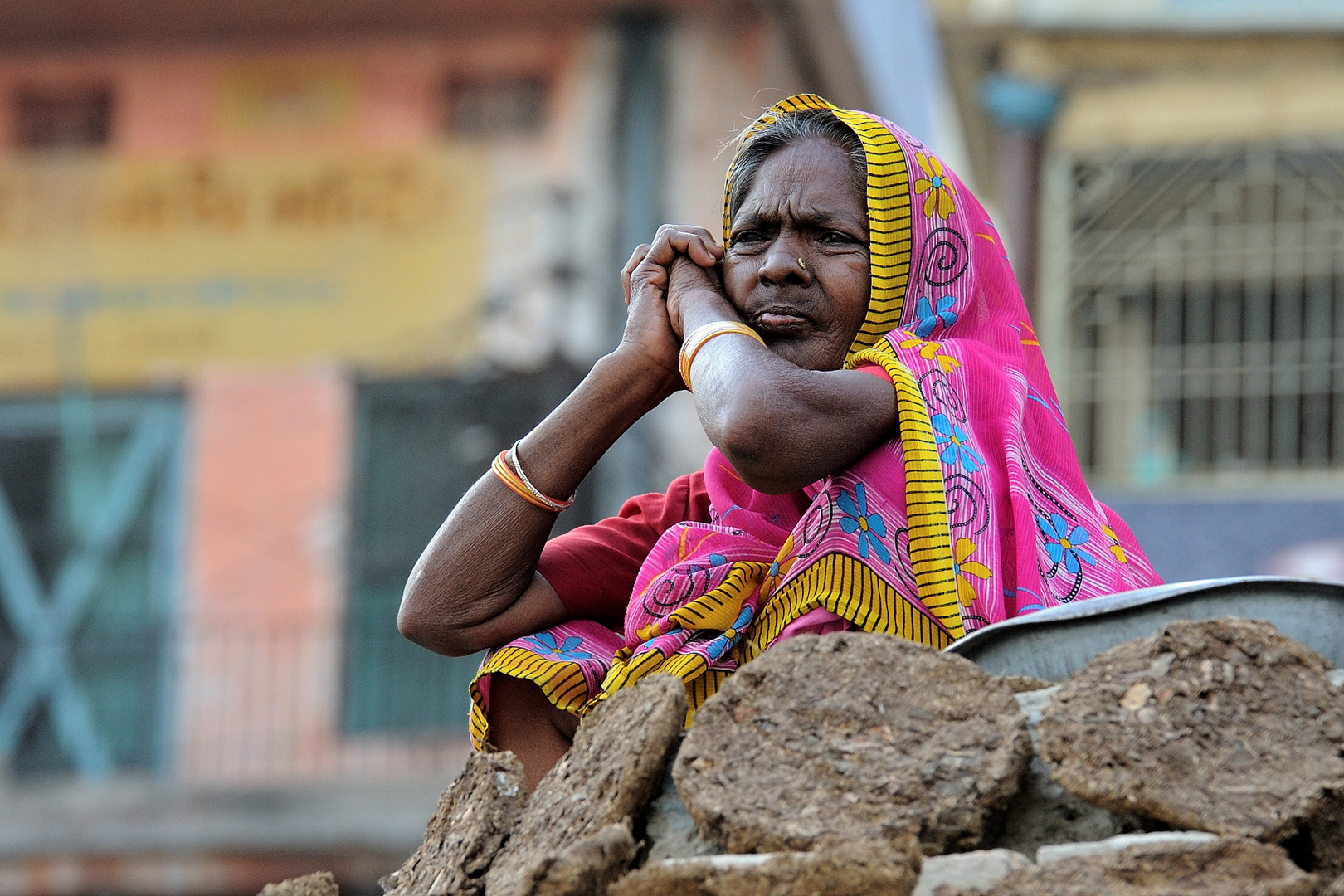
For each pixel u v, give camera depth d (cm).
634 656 356
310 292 1927
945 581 340
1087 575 365
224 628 1880
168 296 1939
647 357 384
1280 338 1695
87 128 1964
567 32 1925
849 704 293
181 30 1958
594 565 403
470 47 1934
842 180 387
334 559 1883
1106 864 263
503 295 1903
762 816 281
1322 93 1719
